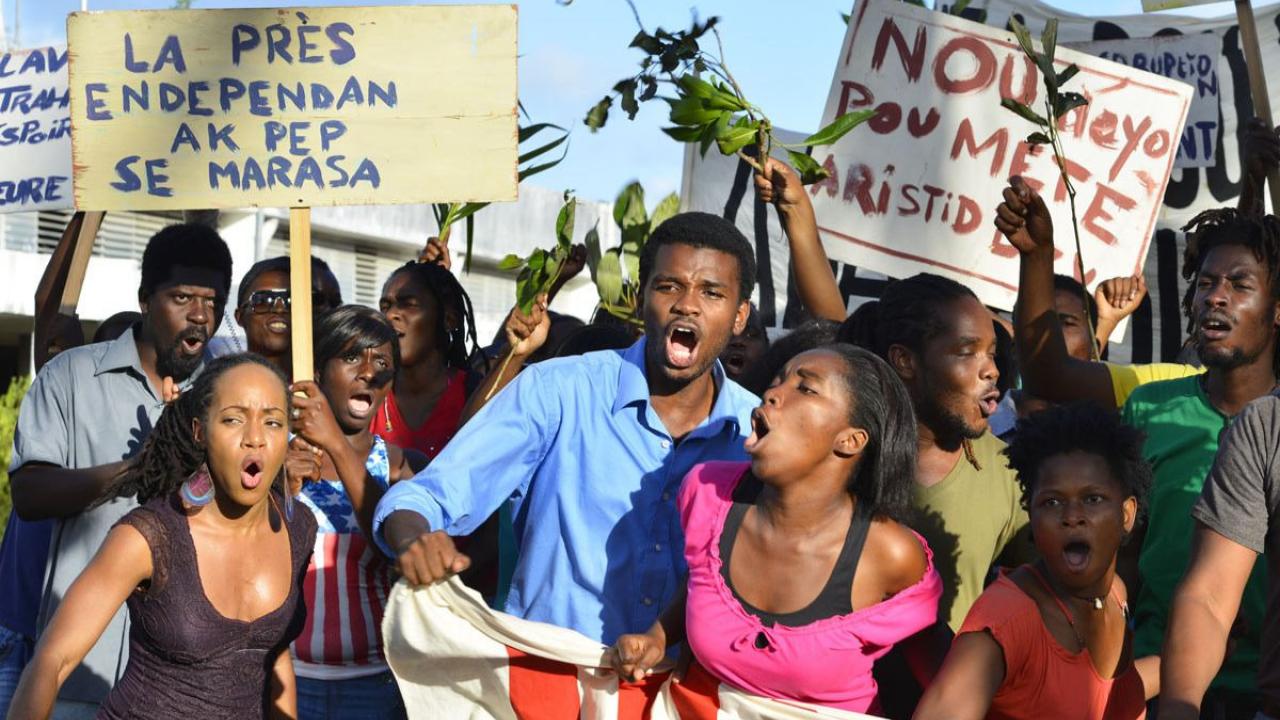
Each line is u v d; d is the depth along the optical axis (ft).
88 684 14.14
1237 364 12.28
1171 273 24.98
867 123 18.61
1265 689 10.37
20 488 14.34
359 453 14.34
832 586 10.03
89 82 12.97
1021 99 18.34
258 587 11.30
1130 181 18.29
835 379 10.09
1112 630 10.36
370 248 69.62
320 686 13.19
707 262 11.33
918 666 10.77
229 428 10.97
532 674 11.05
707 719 10.56
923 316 11.94
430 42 12.85
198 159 12.91
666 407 11.76
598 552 11.51
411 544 10.44
